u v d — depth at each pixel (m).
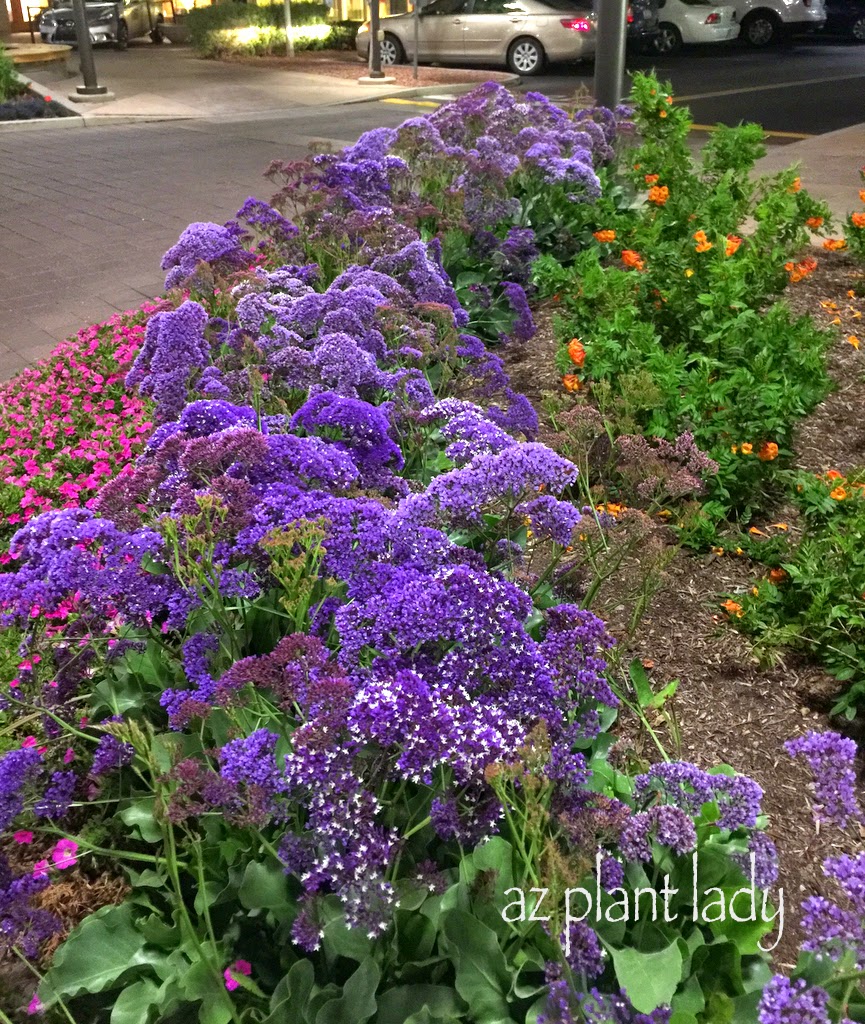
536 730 1.98
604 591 3.63
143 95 17.45
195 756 2.43
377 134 6.86
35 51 20.84
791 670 3.28
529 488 2.75
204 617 2.70
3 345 6.52
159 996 2.10
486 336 5.78
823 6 23.61
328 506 2.61
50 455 4.72
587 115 7.97
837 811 2.04
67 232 9.13
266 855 2.21
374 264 5.00
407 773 1.98
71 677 2.73
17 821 2.38
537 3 19.22
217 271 5.29
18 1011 2.22
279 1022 1.96
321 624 2.66
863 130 12.19
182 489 2.71
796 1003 1.70
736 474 3.97
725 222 5.91
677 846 2.08
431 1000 1.97
